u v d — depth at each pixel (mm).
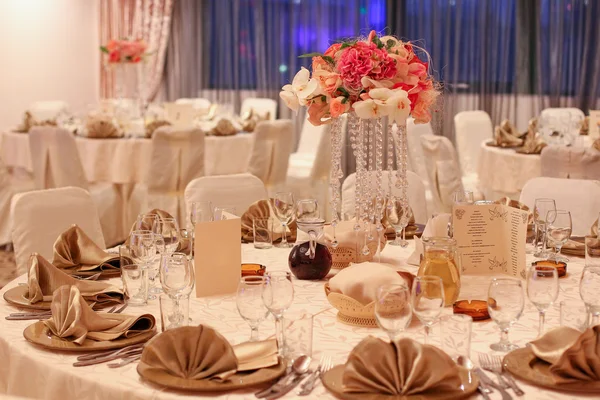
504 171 5375
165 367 1636
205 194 3539
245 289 1794
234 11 9555
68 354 1827
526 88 8719
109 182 5801
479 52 8875
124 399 1615
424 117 2531
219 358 1638
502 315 1747
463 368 1600
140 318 1920
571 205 3424
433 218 2562
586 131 6234
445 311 2029
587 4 8320
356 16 9227
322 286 2395
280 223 3041
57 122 6441
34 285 2184
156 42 9664
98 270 2535
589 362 1593
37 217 3148
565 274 2482
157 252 2357
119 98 7023
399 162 2635
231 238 2330
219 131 6129
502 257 2439
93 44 9969
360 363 1559
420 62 2504
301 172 6750
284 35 9492
